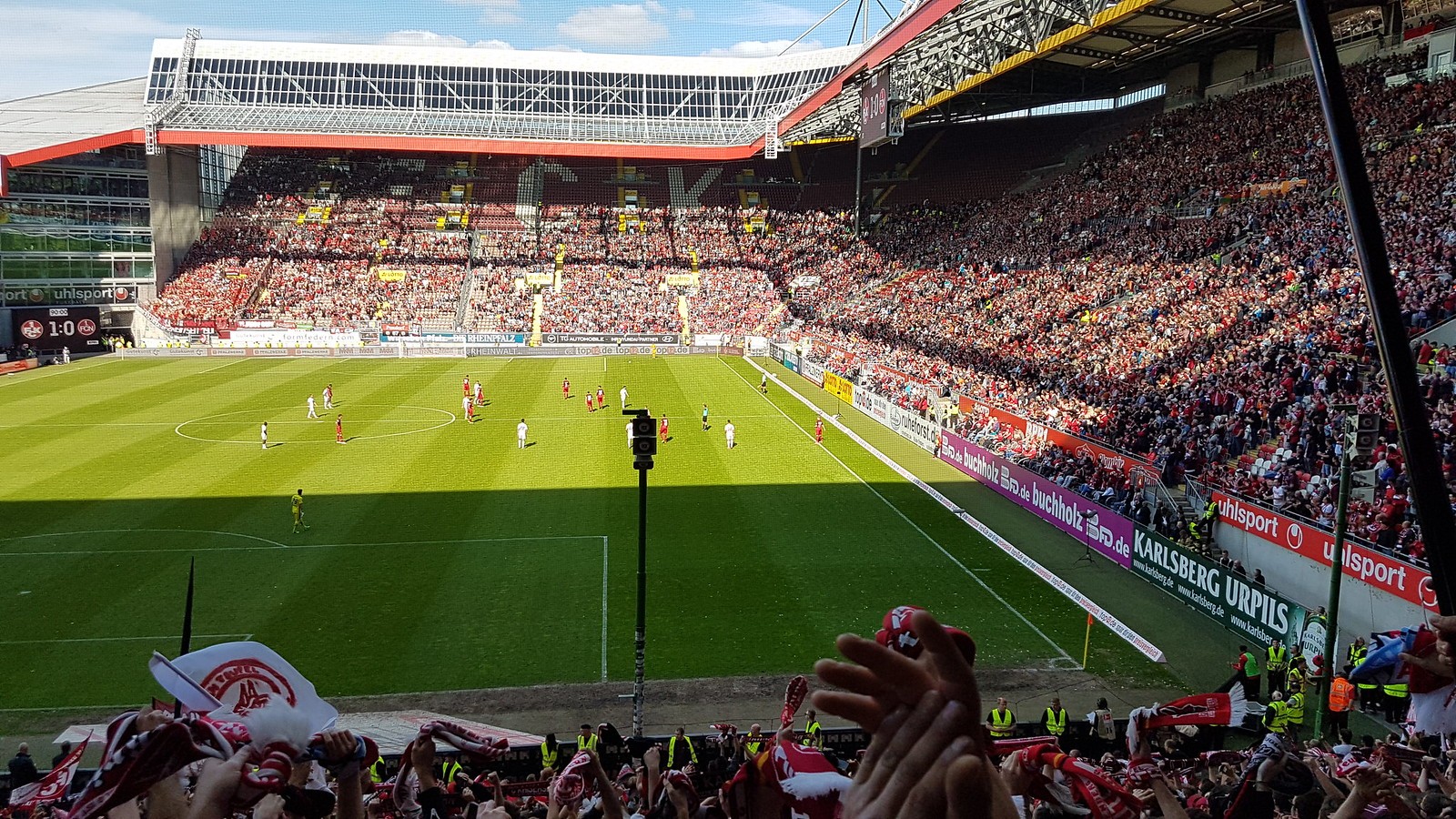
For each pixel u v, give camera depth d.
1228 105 64.88
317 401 58.97
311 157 103.75
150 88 92.62
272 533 32.66
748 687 22.14
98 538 31.92
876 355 64.25
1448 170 41.09
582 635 24.81
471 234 98.44
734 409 58.75
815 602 27.02
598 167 107.44
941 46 57.03
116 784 2.36
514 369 75.69
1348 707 17.34
